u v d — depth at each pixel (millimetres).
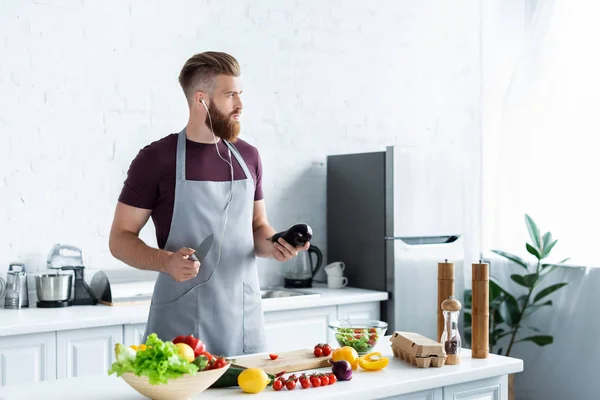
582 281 4648
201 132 2756
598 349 4551
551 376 4805
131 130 4035
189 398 1870
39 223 3771
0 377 3086
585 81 4719
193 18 4227
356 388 2035
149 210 2760
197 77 2699
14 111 3701
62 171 3834
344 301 4105
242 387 1992
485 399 2361
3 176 3678
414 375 2188
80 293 3676
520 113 4996
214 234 2740
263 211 3016
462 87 5375
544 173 4883
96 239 3934
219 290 2742
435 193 4445
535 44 4934
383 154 4328
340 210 4621
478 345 2443
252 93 4457
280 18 4559
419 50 5172
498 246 5090
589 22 4711
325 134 4758
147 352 1748
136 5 4039
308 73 4680
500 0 5281
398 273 4285
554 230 4824
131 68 4031
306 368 2266
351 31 4859
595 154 4656
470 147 5352
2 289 3643
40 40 3762
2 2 3658
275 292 4367
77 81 3871
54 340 3213
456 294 4543
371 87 4953
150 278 4070
